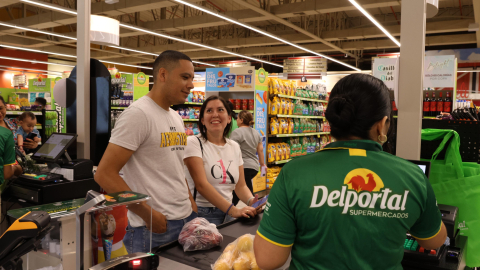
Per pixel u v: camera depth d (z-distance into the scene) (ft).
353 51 61.62
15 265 4.04
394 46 48.67
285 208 3.09
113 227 3.80
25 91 32.60
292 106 26.17
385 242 2.97
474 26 35.24
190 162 7.45
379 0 30.14
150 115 5.86
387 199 2.99
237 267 4.22
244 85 22.53
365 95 3.19
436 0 8.52
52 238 4.24
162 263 4.62
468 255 6.09
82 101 8.98
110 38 15.96
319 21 45.34
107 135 8.82
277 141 25.91
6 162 8.86
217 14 28.91
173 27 40.55
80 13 8.91
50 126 24.04
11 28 42.83
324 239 2.96
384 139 3.35
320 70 54.39
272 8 34.71
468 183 6.19
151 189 5.86
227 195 7.98
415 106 6.66
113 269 3.51
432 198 3.24
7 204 8.25
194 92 25.67
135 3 33.45
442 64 18.75
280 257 3.08
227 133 8.30
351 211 2.95
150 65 77.77
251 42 49.34
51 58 65.10
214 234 5.14
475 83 55.52
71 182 7.81
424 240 3.41
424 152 7.55
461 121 8.28
